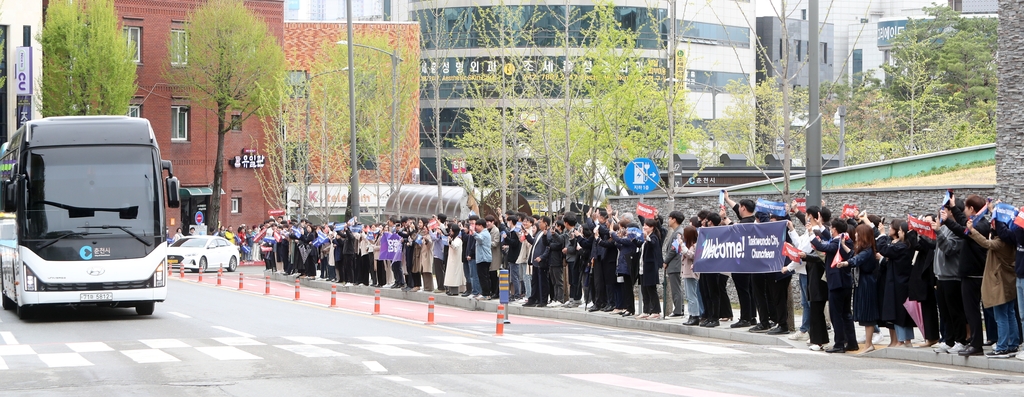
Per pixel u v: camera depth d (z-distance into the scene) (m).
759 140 63.78
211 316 22.78
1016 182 22.69
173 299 28.75
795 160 57.19
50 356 15.39
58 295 20.92
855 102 77.06
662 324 20.39
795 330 18.75
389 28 68.38
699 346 17.05
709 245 19.20
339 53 56.34
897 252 15.92
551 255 24.78
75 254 21.05
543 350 16.05
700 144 65.31
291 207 61.38
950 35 81.56
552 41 67.50
